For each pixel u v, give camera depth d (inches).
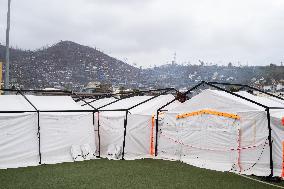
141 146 678.5
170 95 764.6
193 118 633.6
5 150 539.5
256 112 535.8
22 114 563.8
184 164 599.2
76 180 443.5
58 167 538.6
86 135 647.8
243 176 503.8
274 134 510.0
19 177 455.5
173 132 665.0
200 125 620.7
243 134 552.4
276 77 7116.1
